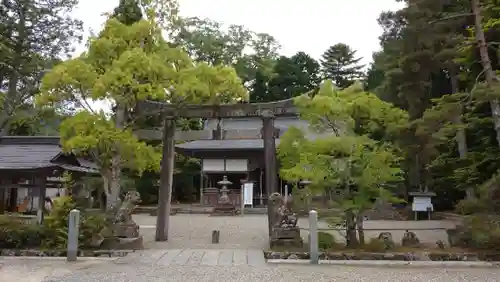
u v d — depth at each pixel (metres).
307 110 10.93
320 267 9.14
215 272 8.45
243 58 39.09
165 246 12.13
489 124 13.47
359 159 10.38
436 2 18.50
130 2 21.58
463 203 11.32
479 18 11.76
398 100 23.55
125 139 11.02
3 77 28.78
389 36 27.44
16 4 29.31
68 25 31.83
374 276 8.23
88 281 7.62
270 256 10.05
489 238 10.09
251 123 33.69
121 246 11.05
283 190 23.75
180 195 33.53
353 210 10.22
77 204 12.16
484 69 11.41
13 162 13.10
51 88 10.83
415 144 13.05
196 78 11.36
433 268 9.14
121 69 10.47
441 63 20.06
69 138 11.05
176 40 33.53
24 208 16.58
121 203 12.19
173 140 13.73
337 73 43.31
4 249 10.52
